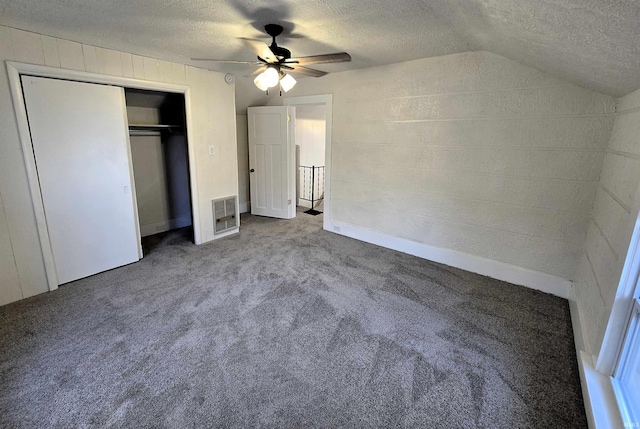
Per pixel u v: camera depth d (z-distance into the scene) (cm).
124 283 309
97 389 181
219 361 204
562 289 292
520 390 184
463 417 166
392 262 368
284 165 531
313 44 294
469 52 312
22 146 265
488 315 261
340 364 203
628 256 161
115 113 323
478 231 337
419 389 184
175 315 255
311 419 164
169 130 444
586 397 170
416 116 363
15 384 183
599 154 261
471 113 322
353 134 427
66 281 306
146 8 211
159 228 470
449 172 348
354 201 445
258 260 369
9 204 263
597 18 116
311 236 459
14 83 254
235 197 458
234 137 438
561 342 227
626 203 184
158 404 172
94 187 316
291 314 258
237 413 167
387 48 304
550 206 290
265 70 269
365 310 266
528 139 293
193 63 363
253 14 221
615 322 169
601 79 207
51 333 230
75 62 285
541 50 205
